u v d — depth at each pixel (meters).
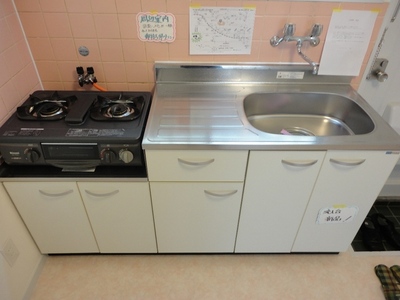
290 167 1.21
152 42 1.40
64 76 1.50
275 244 1.57
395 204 2.10
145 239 1.51
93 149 1.15
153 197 1.31
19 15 1.31
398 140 1.14
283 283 1.55
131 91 1.54
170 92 1.44
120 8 1.30
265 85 1.51
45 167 1.25
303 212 1.39
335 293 1.51
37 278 1.54
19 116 1.23
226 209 1.37
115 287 1.52
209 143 1.10
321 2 1.29
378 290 1.52
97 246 1.55
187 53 1.43
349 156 1.17
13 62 1.28
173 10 1.31
